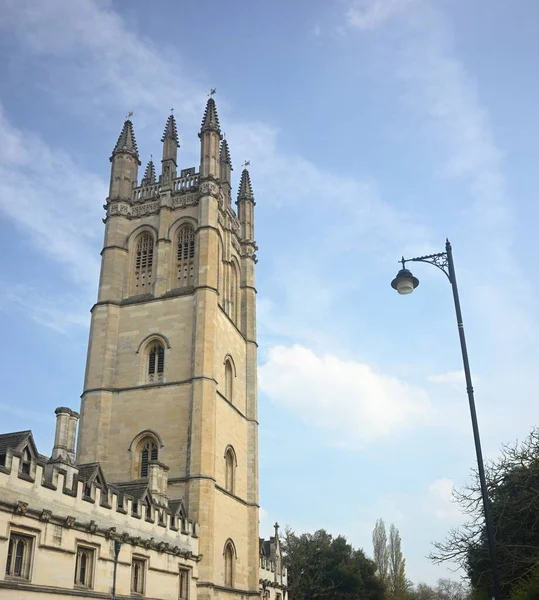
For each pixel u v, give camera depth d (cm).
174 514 5531
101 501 4356
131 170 8400
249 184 9619
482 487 2669
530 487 4409
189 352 7050
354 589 12069
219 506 6606
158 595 4972
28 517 3606
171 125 8531
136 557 4709
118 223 7994
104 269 7750
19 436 3778
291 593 11719
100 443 6794
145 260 7888
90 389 7056
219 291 7781
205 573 5925
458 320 2967
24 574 3581
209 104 8494
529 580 4306
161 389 6912
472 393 2812
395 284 3098
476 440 2728
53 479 3897
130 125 8700
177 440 6612
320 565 12169
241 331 8531
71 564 3928
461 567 4744
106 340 7306
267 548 9631
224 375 7419
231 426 7406
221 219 8162
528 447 4659
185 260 7719
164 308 7375
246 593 7094
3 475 3459
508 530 4628
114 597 3959
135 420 6856
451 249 3109
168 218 7912
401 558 17212
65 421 4300
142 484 5816
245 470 7725
